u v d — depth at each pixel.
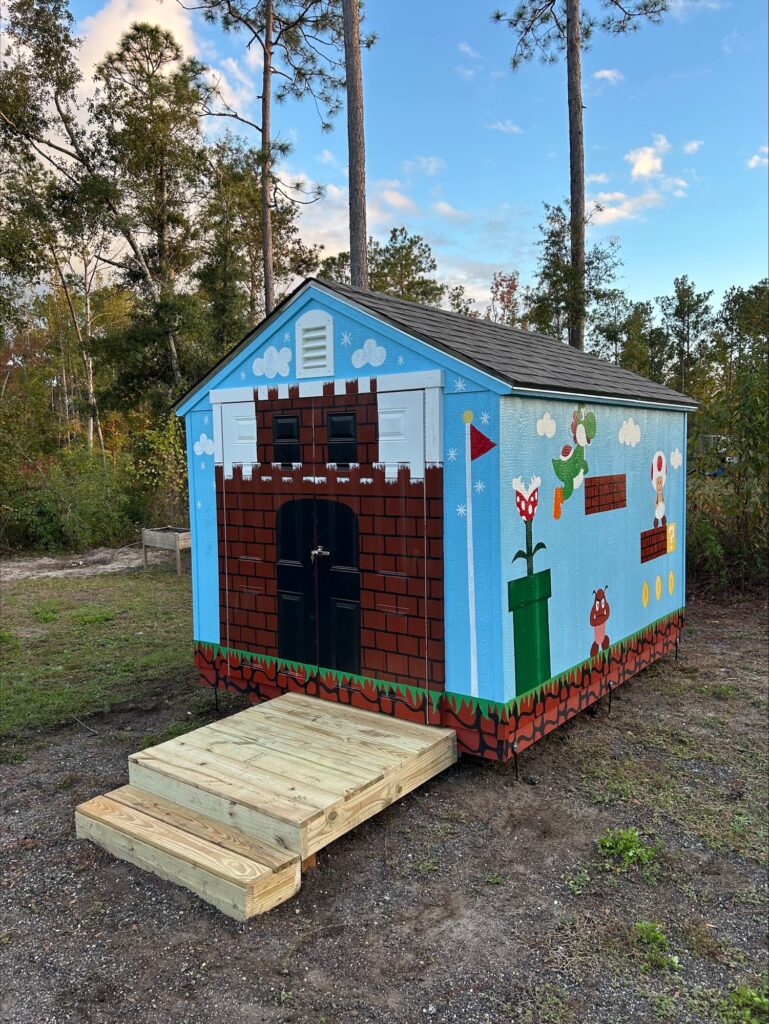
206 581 5.41
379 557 4.33
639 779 4.20
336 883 3.20
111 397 19.00
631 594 5.55
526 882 3.19
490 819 3.74
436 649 4.13
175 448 15.72
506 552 3.87
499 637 3.87
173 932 2.88
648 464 5.79
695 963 2.65
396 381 4.16
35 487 16.22
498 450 3.78
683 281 28.83
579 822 3.71
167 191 19.80
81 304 32.22
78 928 2.92
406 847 3.49
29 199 18.33
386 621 4.33
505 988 2.53
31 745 4.92
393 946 2.77
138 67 18.53
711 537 9.00
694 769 4.36
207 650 5.46
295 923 2.92
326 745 3.95
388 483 4.25
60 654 7.23
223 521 5.23
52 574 12.46
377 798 3.55
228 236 19.41
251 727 4.24
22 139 18.73
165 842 3.26
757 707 5.44
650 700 5.59
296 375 4.66
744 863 3.33
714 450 9.15
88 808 3.62
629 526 5.47
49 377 29.50
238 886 2.91
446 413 3.98
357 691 4.52
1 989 2.58
